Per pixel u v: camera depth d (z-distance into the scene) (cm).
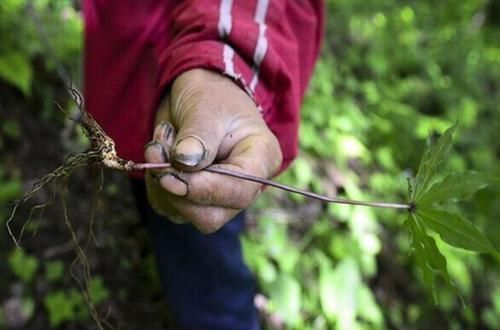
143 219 62
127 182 92
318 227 97
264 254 90
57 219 85
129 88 48
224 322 62
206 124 30
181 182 28
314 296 92
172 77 35
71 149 91
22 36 88
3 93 89
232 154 30
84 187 89
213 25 38
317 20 51
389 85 137
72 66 93
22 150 88
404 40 150
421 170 31
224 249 59
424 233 30
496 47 173
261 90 38
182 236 58
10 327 77
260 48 38
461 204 115
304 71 48
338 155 108
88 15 51
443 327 103
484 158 127
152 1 47
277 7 42
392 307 100
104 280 84
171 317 85
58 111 92
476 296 108
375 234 102
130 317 83
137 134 47
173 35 43
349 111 117
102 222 87
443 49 157
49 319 80
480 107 143
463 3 182
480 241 28
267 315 86
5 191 81
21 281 80
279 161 32
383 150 113
